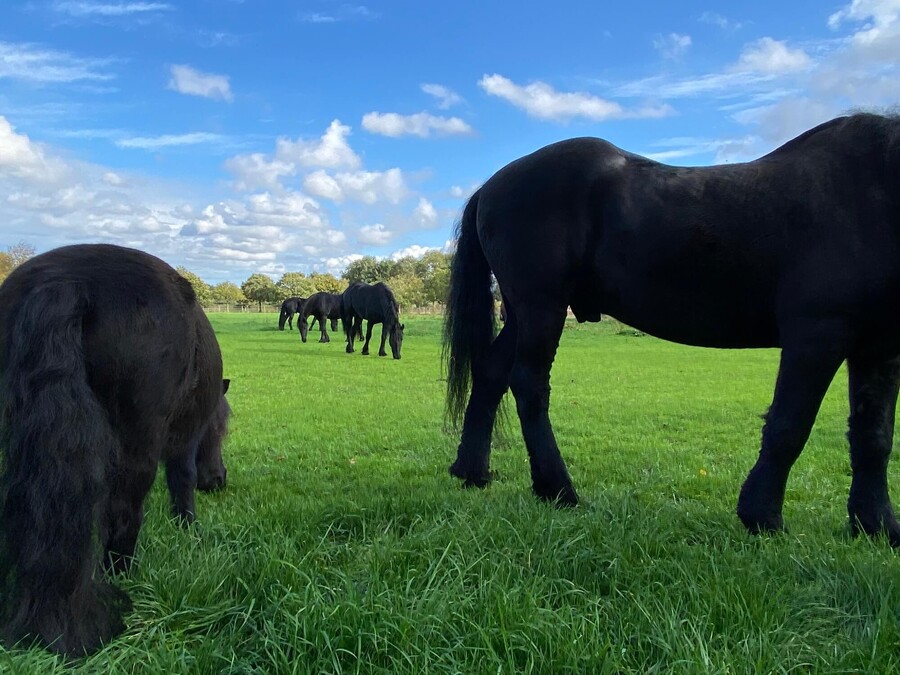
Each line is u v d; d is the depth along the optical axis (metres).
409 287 69.88
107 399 2.39
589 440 7.33
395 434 7.43
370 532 3.60
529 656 2.14
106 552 2.63
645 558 3.02
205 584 2.63
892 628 2.32
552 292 4.12
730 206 3.60
